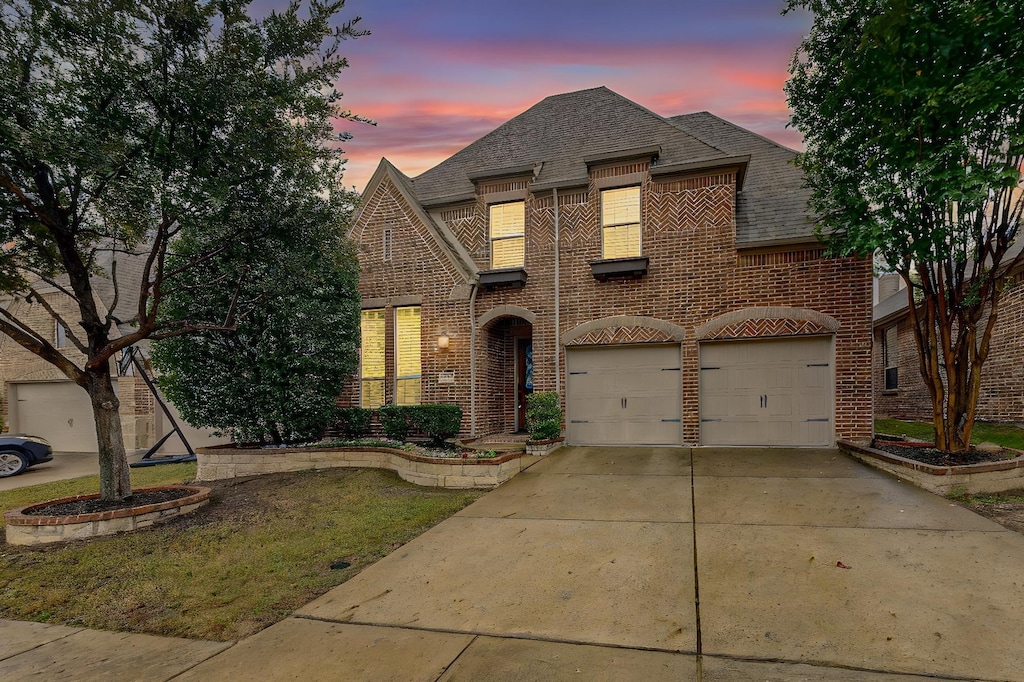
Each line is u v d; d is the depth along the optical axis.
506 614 4.28
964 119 7.10
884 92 7.52
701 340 11.31
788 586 4.50
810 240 10.54
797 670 3.31
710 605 4.24
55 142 5.93
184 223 6.95
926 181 7.30
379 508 7.79
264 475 10.58
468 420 12.55
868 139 7.94
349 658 3.69
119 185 6.25
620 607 4.29
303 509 7.89
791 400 10.89
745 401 11.15
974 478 7.16
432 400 12.90
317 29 7.59
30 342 7.27
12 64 6.51
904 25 7.09
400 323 13.60
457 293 12.84
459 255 13.45
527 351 14.30
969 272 13.38
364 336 13.84
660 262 11.69
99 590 5.11
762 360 11.09
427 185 14.95
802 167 9.42
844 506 6.65
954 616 3.88
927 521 5.97
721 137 14.48
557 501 7.61
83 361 16.86
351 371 12.23
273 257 8.78
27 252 8.02
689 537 5.80
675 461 9.88
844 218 8.49
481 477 8.84
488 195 13.38
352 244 10.57
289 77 7.88
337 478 9.75
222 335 10.70
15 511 7.00
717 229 11.30
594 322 12.03
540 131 15.08
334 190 9.07
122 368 14.27
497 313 12.83
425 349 13.05
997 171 6.77
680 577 4.79
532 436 11.34
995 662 3.31
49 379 17.48
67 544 6.46
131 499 7.72
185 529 6.98
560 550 5.64
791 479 8.17
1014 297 12.55
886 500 6.85
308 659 3.70
